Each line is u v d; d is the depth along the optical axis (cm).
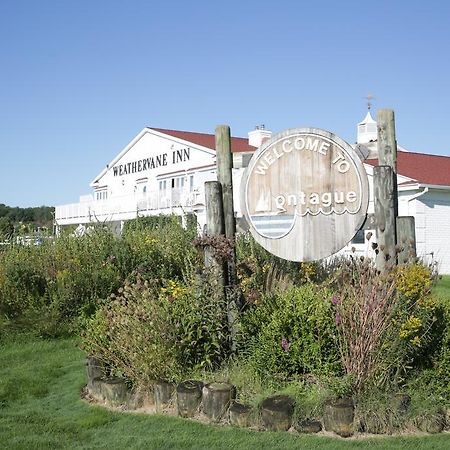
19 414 578
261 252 813
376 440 463
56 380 701
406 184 2125
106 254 1069
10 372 738
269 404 495
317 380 519
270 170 684
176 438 482
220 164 681
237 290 628
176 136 3575
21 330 935
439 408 492
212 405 513
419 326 502
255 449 455
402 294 518
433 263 938
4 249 1153
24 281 1006
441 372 521
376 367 503
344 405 477
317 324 532
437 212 2192
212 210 670
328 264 827
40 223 1309
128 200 3275
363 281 530
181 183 3453
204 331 593
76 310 984
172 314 589
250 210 691
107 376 608
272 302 604
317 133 668
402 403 486
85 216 3669
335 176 662
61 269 1036
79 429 525
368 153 658
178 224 1280
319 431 482
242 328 600
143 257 1075
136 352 576
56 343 892
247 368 562
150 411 552
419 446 453
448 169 2492
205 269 634
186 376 568
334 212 662
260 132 3462
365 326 507
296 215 674
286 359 538
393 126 639
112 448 477
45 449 482
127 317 599
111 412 557
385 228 628
